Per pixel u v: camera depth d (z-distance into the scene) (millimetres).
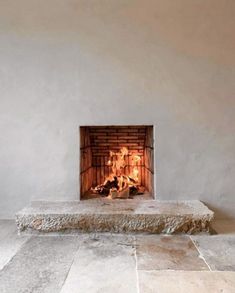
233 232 3160
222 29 3559
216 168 3584
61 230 3111
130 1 3561
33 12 3596
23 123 3619
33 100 3607
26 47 3607
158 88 3564
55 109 3607
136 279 2188
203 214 3062
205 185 3586
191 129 3572
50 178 3611
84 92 3592
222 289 2051
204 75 3562
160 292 2020
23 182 3629
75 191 3602
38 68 3607
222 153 3582
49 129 3611
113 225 3098
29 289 2057
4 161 3635
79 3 3576
